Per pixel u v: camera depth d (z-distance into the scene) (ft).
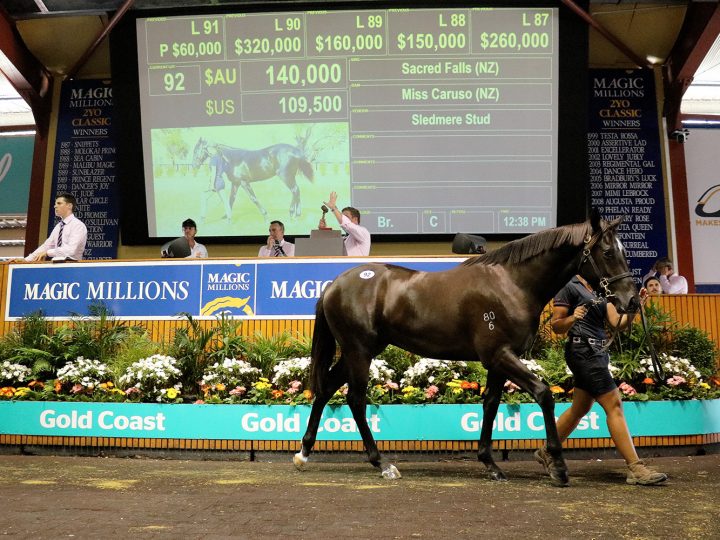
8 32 51.29
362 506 16.43
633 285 19.17
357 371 21.40
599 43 53.52
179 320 28.58
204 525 14.60
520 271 20.06
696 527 14.57
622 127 53.78
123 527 14.40
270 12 49.52
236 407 24.99
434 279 20.95
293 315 28.14
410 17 49.01
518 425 24.29
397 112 49.52
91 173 54.29
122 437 25.55
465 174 49.39
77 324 28.37
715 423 26.08
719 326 28.14
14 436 26.35
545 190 49.34
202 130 50.34
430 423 24.39
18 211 58.34
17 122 59.11
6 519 15.07
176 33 50.03
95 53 54.39
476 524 14.76
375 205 49.65
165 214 50.70
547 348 26.99
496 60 49.03
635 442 24.89
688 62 51.42
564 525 14.70
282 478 20.45
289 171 50.01
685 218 53.52
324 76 49.67
